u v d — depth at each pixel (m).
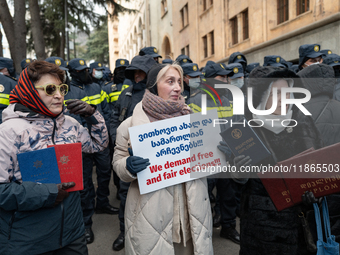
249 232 1.64
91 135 1.78
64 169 1.50
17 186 1.38
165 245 1.55
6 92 3.12
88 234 3.10
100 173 3.79
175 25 22.80
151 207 1.55
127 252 1.64
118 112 3.07
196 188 1.62
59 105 1.53
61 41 16.02
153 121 1.63
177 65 1.70
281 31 10.99
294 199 1.45
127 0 13.32
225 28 15.44
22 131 1.44
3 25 8.85
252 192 1.62
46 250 1.47
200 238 1.58
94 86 3.95
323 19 8.65
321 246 1.44
